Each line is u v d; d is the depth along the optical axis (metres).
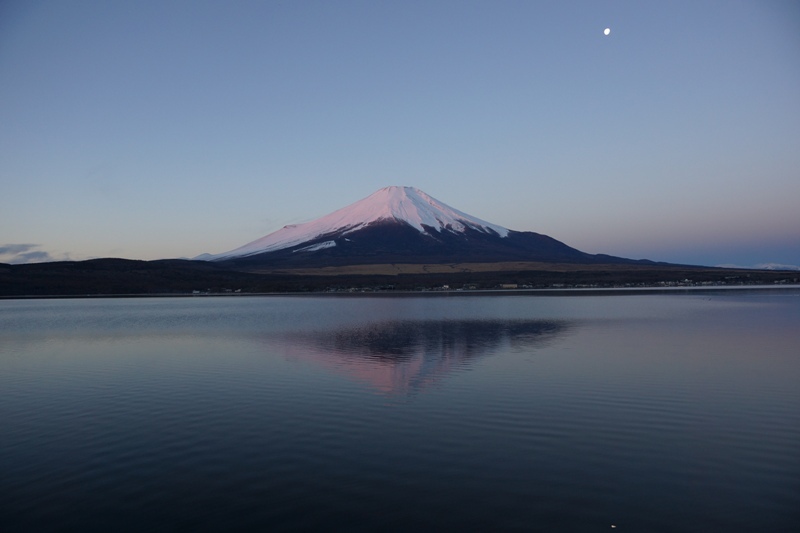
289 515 11.75
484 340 37.69
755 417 18.19
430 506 12.05
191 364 29.97
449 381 24.17
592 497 12.41
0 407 20.95
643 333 40.75
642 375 24.98
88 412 20.03
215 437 16.81
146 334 44.81
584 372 25.80
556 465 14.21
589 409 19.33
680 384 23.09
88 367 29.66
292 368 28.02
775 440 15.93
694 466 14.05
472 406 19.86
